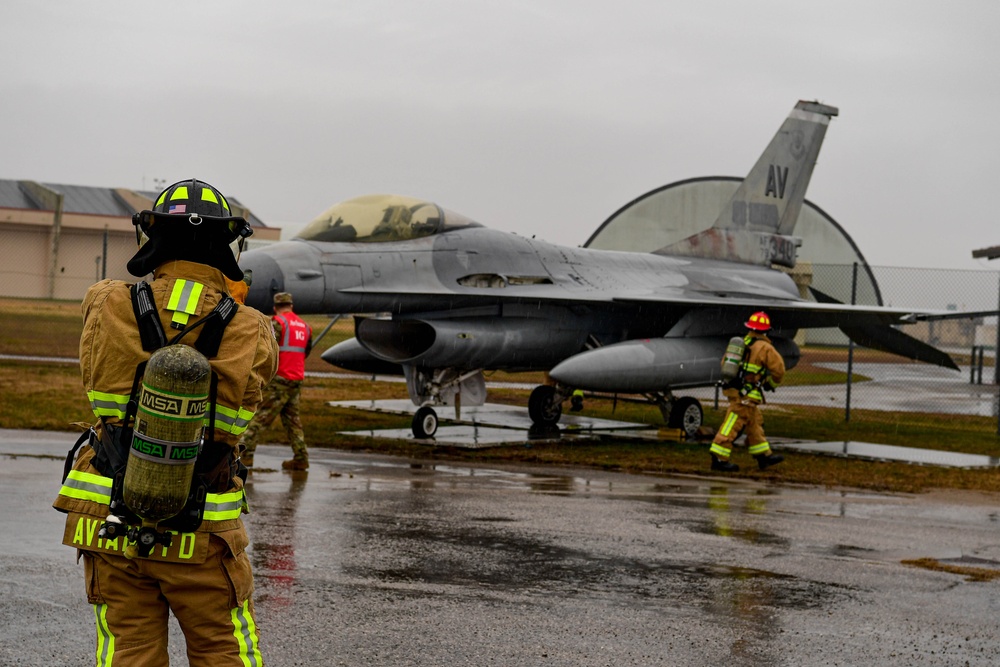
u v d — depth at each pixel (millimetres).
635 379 16094
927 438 18094
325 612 5688
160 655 3207
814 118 23219
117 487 3014
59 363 24781
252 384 3172
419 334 16438
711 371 17328
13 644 4910
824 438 17562
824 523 9211
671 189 39219
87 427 3381
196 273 3209
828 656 5332
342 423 16703
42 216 60062
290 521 8203
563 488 10742
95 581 3172
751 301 17453
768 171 22578
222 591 3172
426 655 5059
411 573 6672
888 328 20672
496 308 16391
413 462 12438
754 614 6062
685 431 17188
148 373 2865
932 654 5445
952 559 7832
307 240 15000
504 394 26047
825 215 41750
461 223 16578
